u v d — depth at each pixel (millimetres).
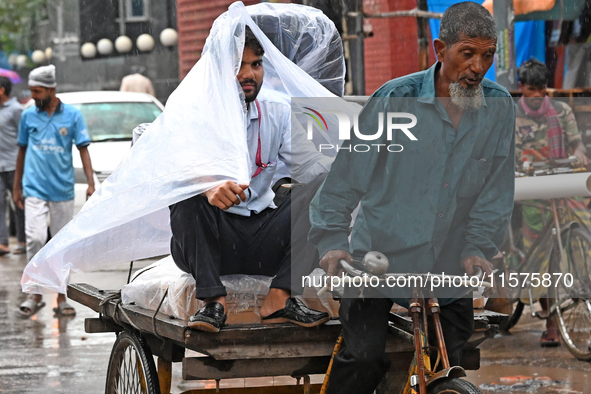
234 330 4742
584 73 12477
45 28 29953
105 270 13914
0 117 15883
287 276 5113
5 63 30281
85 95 16953
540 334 9586
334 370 4793
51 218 11766
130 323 5574
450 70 4449
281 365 4938
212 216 5133
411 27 14836
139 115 16453
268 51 5508
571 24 12500
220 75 5199
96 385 7926
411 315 4629
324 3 12414
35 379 8125
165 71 26453
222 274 5344
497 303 9273
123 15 27016
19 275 14305
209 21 21344
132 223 5855
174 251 5211
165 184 4953
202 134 5008
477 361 5316
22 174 12211
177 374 8453
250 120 5539
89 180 11867
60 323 10742
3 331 10273
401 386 5277
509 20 10938
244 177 4844
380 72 15344
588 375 7848
